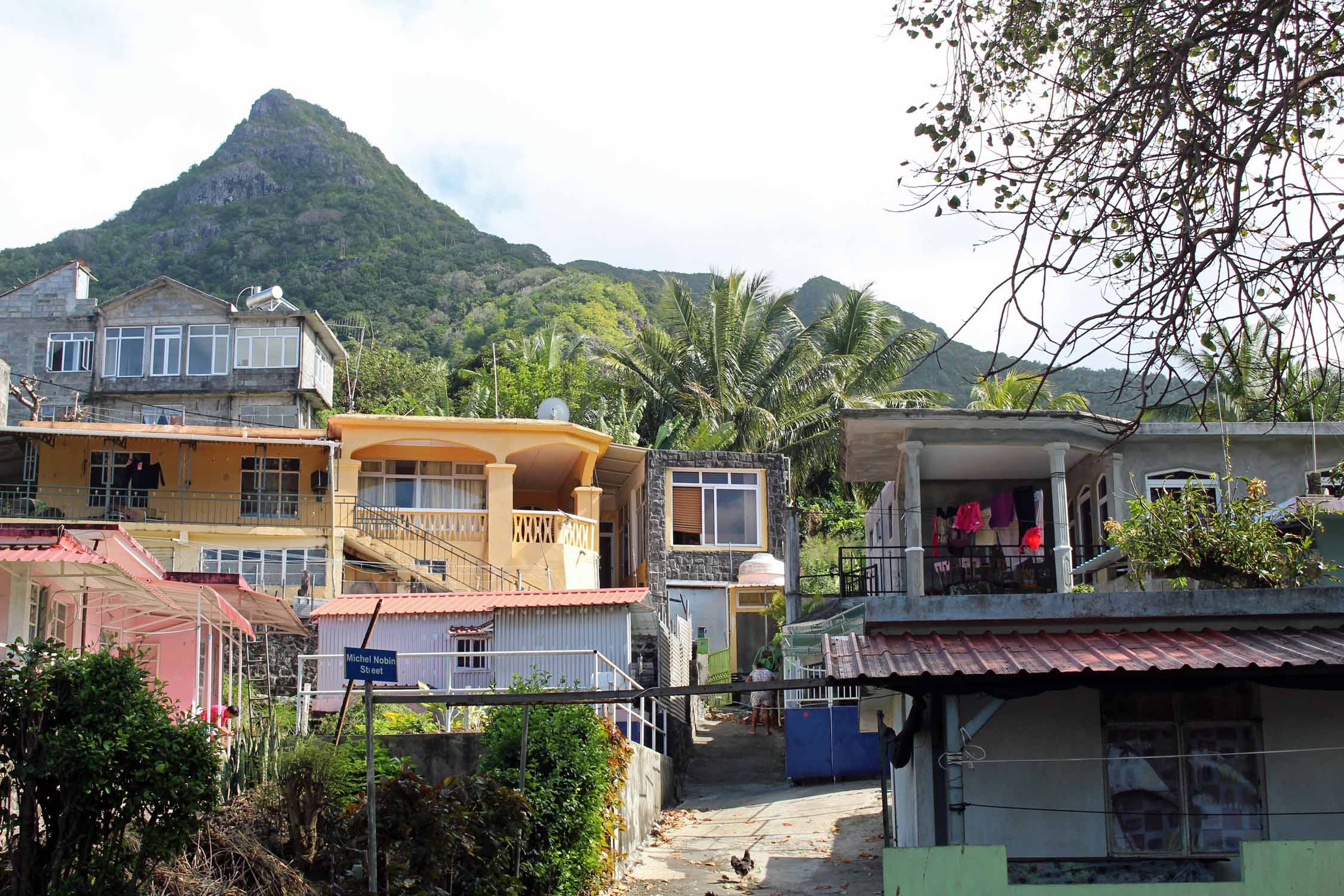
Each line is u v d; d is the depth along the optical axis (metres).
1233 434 20.12
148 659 10.01
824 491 46.38
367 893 9.16
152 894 8.77
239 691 15.66
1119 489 20.22
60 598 13.92
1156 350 7.35
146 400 42.62
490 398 45.94
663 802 19.89
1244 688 9.95
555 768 12.41
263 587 28.77
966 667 8.98
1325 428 20.08
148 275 92.00
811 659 23.17
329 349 46.97
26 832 7.89
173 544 28.89
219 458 32.25
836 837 17.06
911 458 20.17
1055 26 8.36
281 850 10.13
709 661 31.16
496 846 10.69
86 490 31.00
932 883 8.24
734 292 46.25
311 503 31.14
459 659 20.69
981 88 8.44
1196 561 11.95
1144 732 9.90
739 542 32.81
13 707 8.02
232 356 42.75
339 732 11.66
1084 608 10.02
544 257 102.62
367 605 21.06
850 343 48.72
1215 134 7.46
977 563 21.64
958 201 8.16
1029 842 9.71
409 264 93.12
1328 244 7.15
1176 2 7.92
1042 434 20.00
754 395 45.75
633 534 34.81
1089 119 7.87
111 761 7.96
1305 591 9.91
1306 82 7.15
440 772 13.34
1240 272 7.29
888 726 14.63
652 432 45.34
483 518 30.31
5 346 43.09
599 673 20.55
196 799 8.45
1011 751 9.86
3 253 93.12
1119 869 9.62
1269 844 8.26
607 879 13.95
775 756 24.80
